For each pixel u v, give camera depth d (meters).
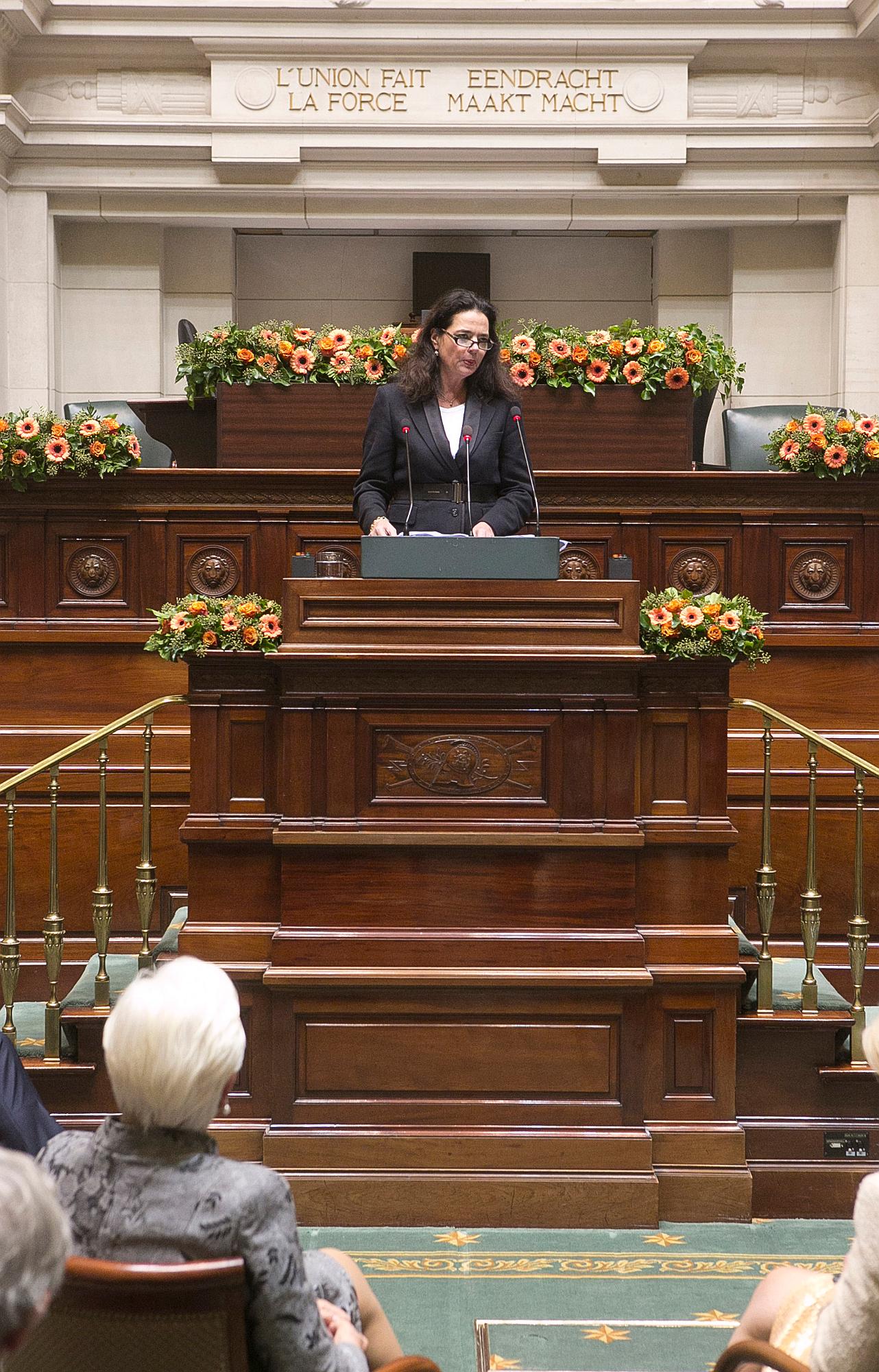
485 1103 4.95
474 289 13.38
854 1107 5.16
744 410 8.88
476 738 4.97
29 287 12.07
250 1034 5.04
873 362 12.30
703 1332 4.11
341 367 6.92
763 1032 5.15
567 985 4.90
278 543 6.99
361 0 11.40
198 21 11.58
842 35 11.55
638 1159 4.92
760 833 6.67
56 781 5.34
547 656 4.88
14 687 6.91
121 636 6.89
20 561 7.00
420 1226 4.87
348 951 4.94
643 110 11.73
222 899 5.11
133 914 6.69
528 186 11.99
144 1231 2.29
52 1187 1.71
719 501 7.00
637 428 6.98
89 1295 2.16
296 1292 2.32
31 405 12.16
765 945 5.29
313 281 13.82
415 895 4.98
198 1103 2.36
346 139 11.74
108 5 11.38
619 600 4.92
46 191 12.01
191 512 6.97
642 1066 4.98
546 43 11.55
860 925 5.32
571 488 6.97
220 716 5.10
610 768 4.98
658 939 5.02
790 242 12.73
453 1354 3.98
